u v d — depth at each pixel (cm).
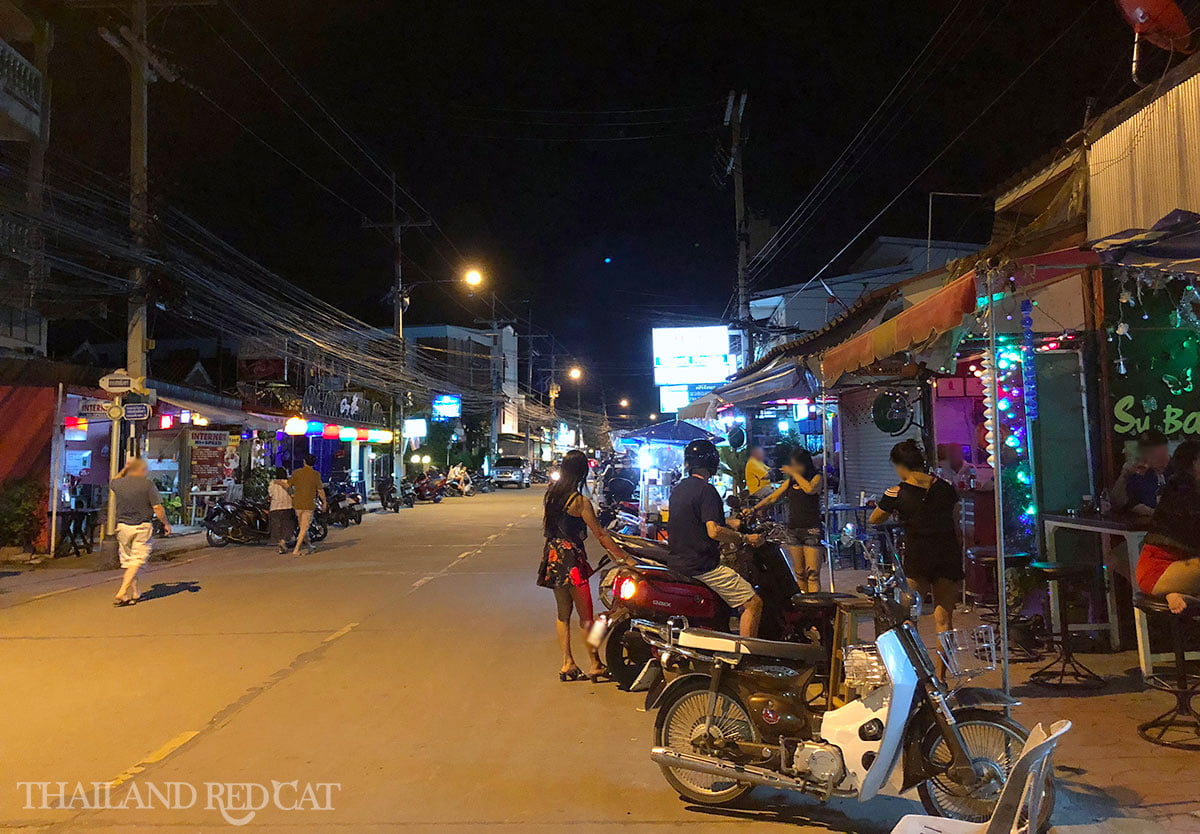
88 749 533
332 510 2200
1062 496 769
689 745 457
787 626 638
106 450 1878
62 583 1247
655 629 478
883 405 966
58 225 1289
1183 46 632
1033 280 575
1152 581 551
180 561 1522
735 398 1200
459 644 822
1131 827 398
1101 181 845
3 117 1409
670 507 613
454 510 2970
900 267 2578
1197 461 552
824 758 407
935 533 584
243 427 2108
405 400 3653
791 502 884
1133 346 734
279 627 905
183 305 1580
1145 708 569
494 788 468
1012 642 707
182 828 418
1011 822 337
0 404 1526
